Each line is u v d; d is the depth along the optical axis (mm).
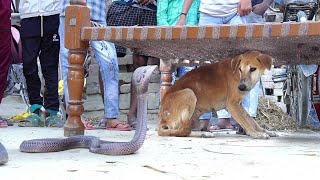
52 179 4027
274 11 12039
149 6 10414
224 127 9398
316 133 8836
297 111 10203
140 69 5250
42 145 5520
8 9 5773
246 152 5676
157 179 4043
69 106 7348
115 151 5336
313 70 9164
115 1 10461
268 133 7762
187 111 7586
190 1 9000
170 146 6188
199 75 8023
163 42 7148
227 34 6613
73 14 7238
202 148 5992
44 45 9625
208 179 4043
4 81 5941
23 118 10453
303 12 9172
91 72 12656
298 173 4336
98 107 12648
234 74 7582
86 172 4336
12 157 5180
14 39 10453
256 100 8961
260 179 4066
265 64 7418
